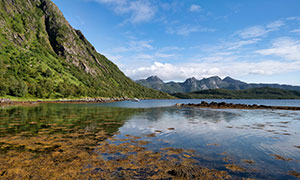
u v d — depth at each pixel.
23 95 96.00
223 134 17.78
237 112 47.34
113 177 7.77
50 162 9.42
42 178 7.63
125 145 13.03
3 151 11.19
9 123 22.88
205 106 76.56
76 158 10.09
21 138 14.73
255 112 47.94
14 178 7.61
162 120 28.58
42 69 150.25
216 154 11.38
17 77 114.94
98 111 46.06
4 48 148.25
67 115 34.12
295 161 10.33
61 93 128.62
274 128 21.77
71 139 14.64
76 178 7.64
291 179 7.96
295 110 56.56
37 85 113.56
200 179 7.75
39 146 12.41
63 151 11.37
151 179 7.64
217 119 30.86
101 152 11.27
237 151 12.10
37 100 98.75
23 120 25.86
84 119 28.34
